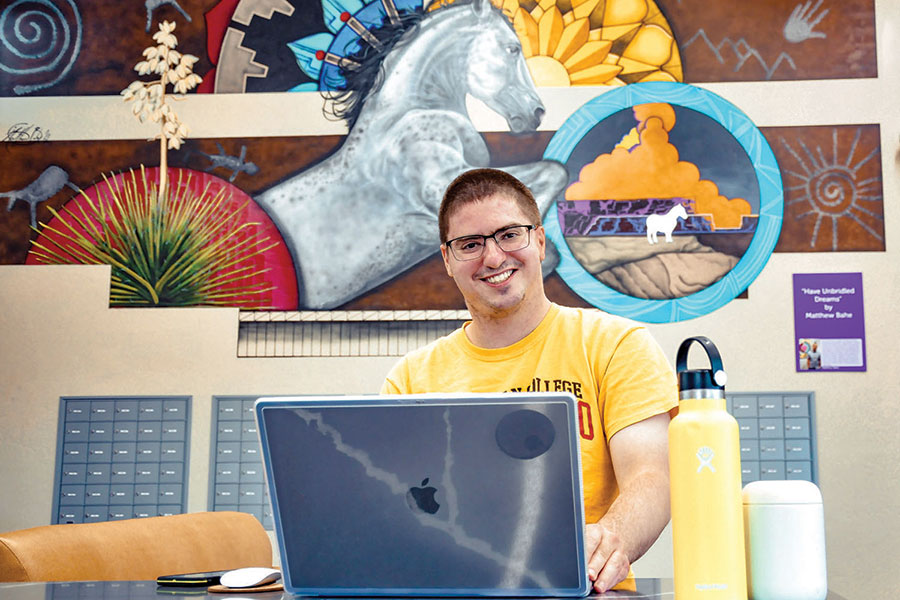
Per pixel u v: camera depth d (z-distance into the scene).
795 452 2.96
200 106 3.24
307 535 0.94
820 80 3.10
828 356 2.99
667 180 3.10
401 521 0.92
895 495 2.92
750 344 3.02
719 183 3.09
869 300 3.01
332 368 3.10
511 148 3.15
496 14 3.20
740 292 3.04
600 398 1.42
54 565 1.45
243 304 3.15
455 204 1.46
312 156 3.20
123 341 3.15
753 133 3.10
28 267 3.20
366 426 0.91
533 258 1.46
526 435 0.87
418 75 3.20
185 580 1.11
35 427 3.12
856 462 2.94
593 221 3.10
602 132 3.13
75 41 3.29
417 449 0.90
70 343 3.16
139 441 3.10
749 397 2.99
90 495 3.08
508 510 0.89
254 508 3.05
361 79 3.22
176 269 3.18
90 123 3.26
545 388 1.45
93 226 3.21
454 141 3.17
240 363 3.12
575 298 3.07
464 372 1.53
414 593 0.93
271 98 3.23
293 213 3.18
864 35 3.11
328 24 3.25
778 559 0.84
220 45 3.26
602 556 0.96
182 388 3.12
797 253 3.04
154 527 1.78
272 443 0.93
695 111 3.12
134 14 3.29
